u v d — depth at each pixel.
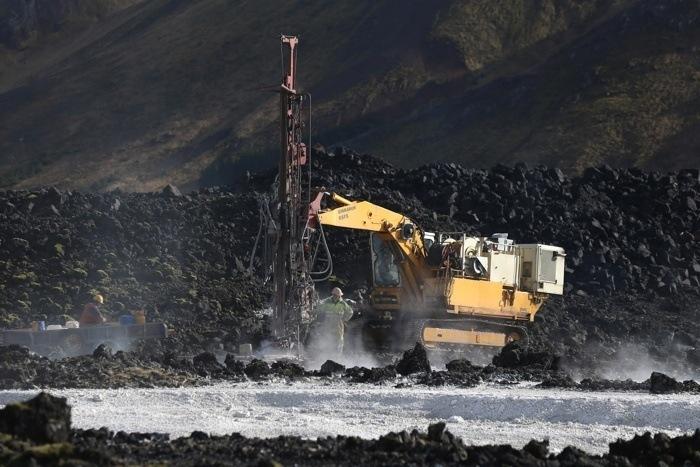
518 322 122.19
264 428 59.84
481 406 68.00
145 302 130.75
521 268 122.81
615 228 164.75
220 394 73.06
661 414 65.38
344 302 111.50
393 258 119.25
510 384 81.69
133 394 73.56
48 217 147.25
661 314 147.38
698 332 141.25
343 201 116.94
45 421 42.00
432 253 116.81
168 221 149.62
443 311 115.44
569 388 79.56
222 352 112.56
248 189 172.62
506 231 160.38
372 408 69.31
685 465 47.16
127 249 141.50
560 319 138.12
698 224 171.00
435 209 162.75
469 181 169.12
